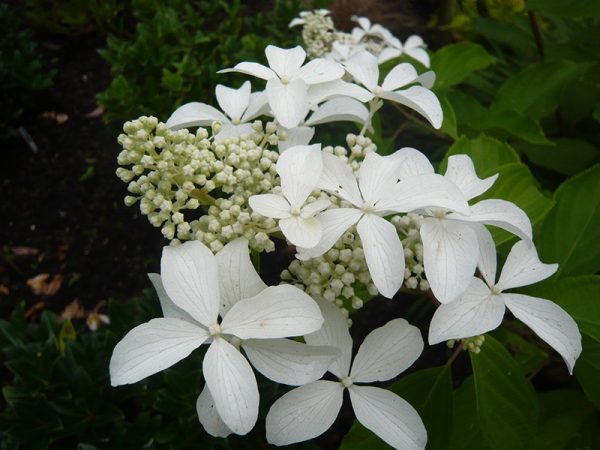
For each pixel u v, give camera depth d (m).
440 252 0.16
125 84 0.49
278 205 0.15
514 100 0.34
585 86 0.37
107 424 0.30
